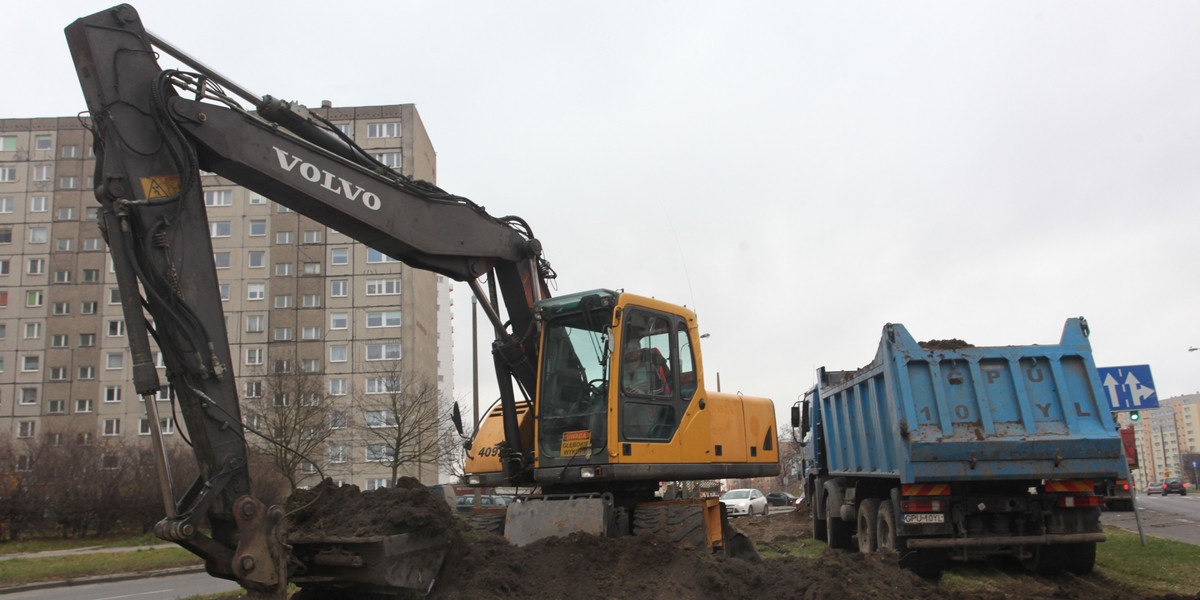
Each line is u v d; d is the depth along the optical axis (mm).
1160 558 12602
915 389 10562
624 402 8602
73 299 59438
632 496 9383
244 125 6992
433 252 8344
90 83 6453
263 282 59594
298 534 6797
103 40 6508
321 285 59469
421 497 7125
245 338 58906
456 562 7215
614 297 8812
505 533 8445
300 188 7273
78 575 18719
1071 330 10906
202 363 6348
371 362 58281
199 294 6461
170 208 6426
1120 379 14938
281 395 33812
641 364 8945
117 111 6449
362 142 60344
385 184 7953
